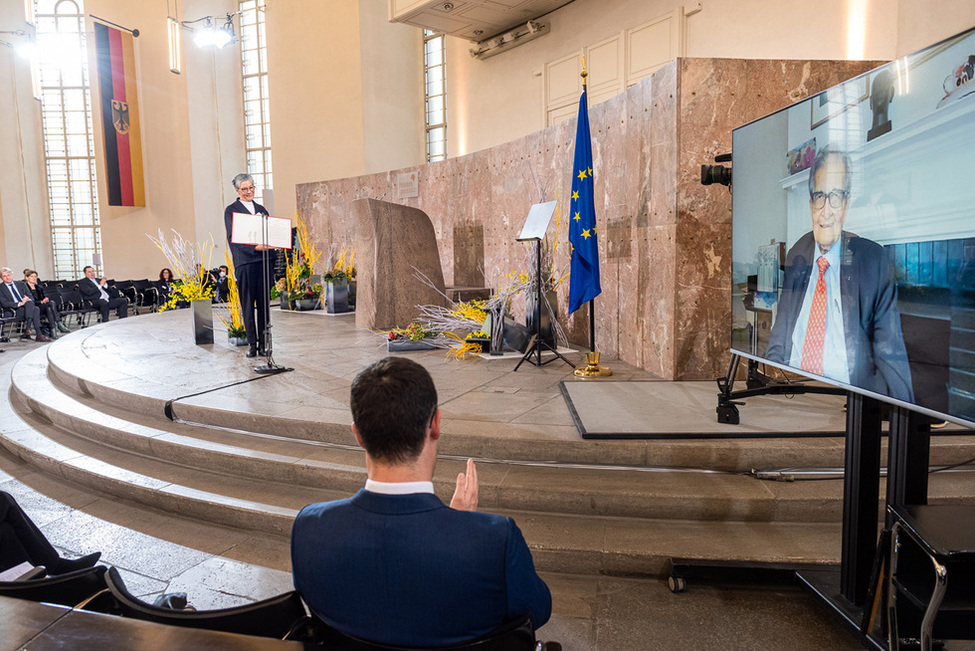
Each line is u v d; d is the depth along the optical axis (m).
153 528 3.68
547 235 7.79
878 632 2.28
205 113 20.19
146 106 20.36
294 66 18.62
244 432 4.57
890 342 2.16
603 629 2.57
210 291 8.07
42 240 21.42
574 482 3.44
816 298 2.62
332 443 4.27
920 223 2.00
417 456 1.34
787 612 2.68
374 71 17.72
